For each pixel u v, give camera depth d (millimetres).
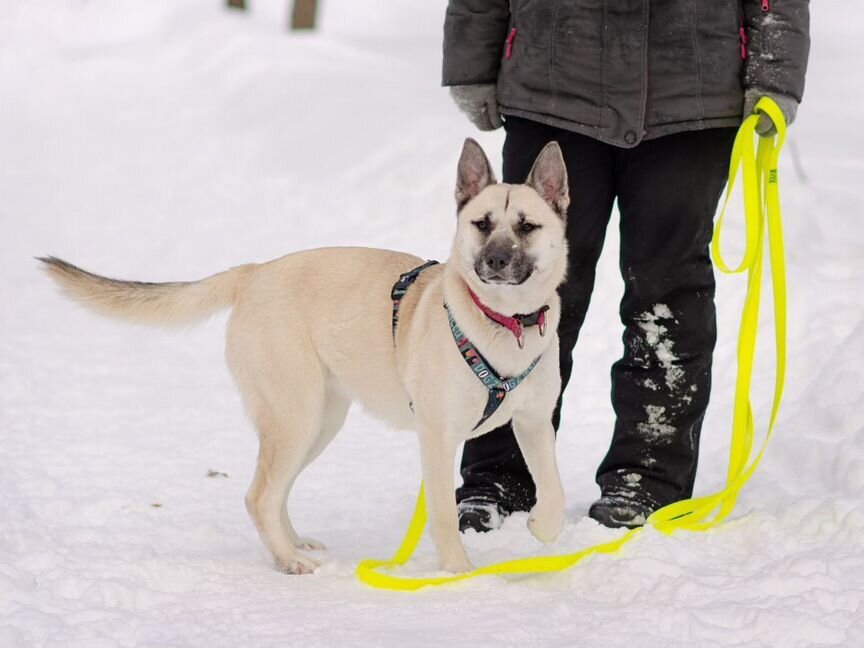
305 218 11031
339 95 13984
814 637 3184
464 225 3975
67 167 13867
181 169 13320
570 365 4695
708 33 4277
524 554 4277
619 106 4309
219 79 16359
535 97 4449
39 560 4047
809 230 7953
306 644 3264
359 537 4656
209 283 4543
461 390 3955
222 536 4613
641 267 4484
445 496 4035
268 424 4312
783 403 5906
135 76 17734
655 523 4227
